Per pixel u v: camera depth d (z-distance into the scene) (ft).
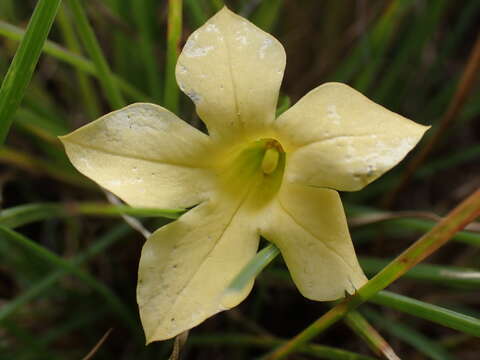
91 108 0.39
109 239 0.35
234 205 0.27
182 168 0.25
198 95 0.25
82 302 0.36
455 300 0.39
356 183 0.22
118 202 0.32
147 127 0.24
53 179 0.42
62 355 0.36
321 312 0.38
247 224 0.26
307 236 0.24
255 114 0.25
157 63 0.42
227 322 0.37
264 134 0.25
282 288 0.38
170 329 0.23
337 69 0.44
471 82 0.34
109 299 0.32
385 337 0.38
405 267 0.22
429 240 0.22
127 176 0.24
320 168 0.23
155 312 0.23
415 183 0.47
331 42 0.46
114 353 0.37
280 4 0.42
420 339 0.34
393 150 0.22
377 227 0.37
